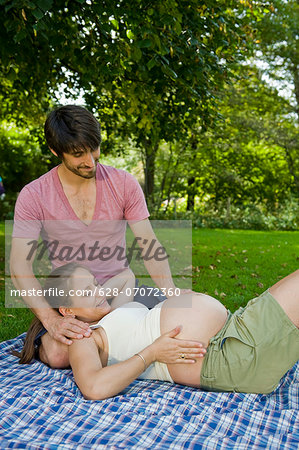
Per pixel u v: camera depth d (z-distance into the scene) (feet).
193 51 16.37
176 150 54.95
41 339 8.91
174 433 6.15
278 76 58.13
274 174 67.92
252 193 66.90
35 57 21.97
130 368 7.16
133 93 20.40
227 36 18.75
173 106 22.04
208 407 6.85
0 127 58.59
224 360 7.30
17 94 32.24
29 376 8.29
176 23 14.78
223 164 63.62
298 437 5.90
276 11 51.42
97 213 9.20
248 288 19.17
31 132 35.58
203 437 5.95
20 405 6.91
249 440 5.90
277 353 7.16
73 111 8.06
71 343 7.55
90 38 17.83
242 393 7.37
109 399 7.06
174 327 7.57
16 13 13.29
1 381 7.98
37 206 8.96
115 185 9.23
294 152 63.05
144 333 7.77
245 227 53.98
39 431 6.22
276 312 7.20
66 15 16.75
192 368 7.54
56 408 6.77
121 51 17.11
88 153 8.11
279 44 55.11
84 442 5.97
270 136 57.62
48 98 31.94
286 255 28.48
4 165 58.08
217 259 26.20
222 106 52.95
